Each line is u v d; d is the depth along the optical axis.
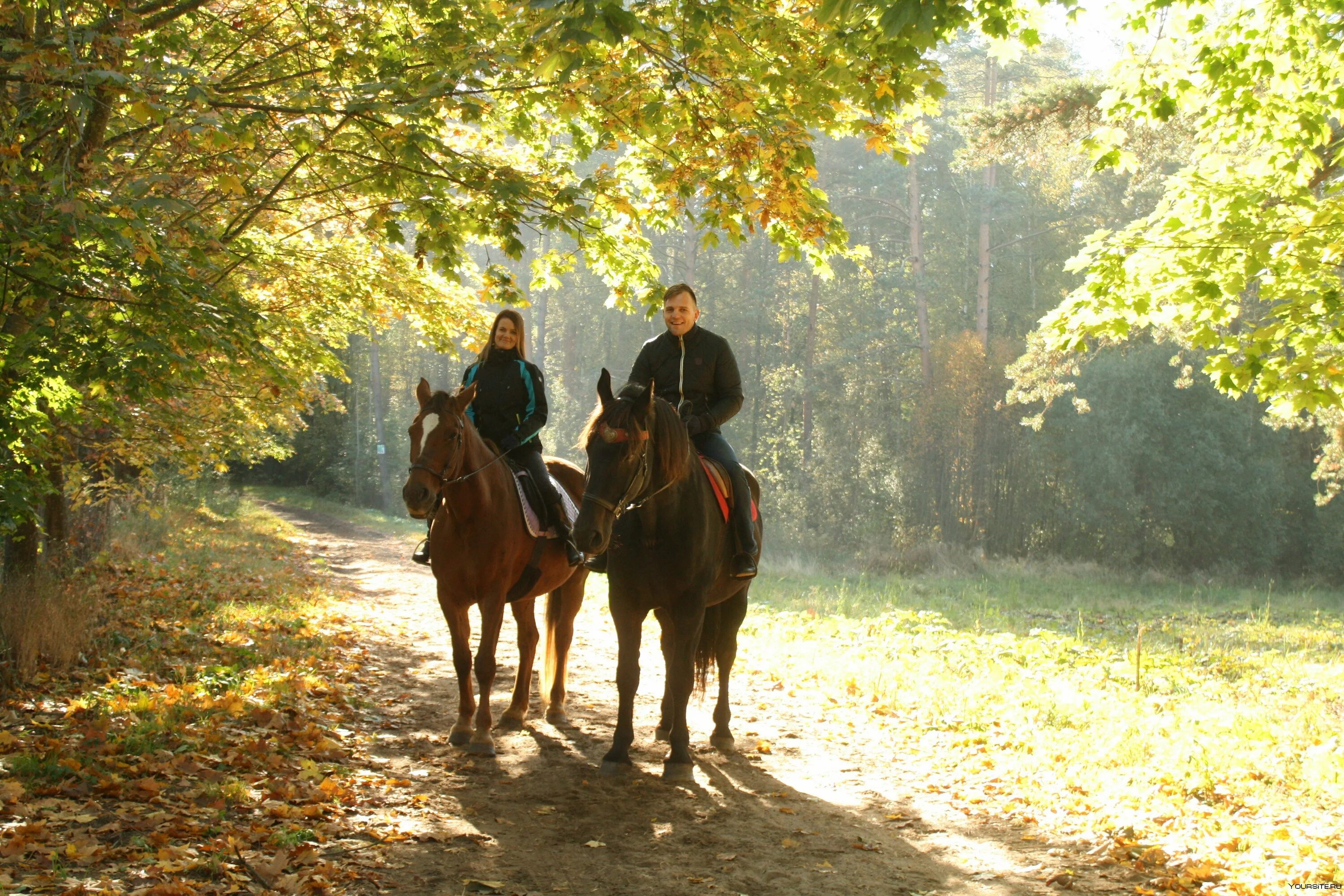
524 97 6.99
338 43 7.23
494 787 5.38
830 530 32.66
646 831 4.81
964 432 31.94
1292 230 6.68
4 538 8.02
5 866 3.65
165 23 6.77
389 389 56.25
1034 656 10.39
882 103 5.54
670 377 6.18
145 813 4.37
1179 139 15.66
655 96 5.99
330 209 10.22
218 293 5.73
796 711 7.88
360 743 6.10
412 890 3.91
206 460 10.32
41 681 6.54
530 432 6.67
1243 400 30.19
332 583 16.25
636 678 5.77
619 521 5.62
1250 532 30.22
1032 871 4.47
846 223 39.75
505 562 6.19
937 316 41.41
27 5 5.52
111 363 5.16
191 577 13.45
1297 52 7.22
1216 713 7.60
